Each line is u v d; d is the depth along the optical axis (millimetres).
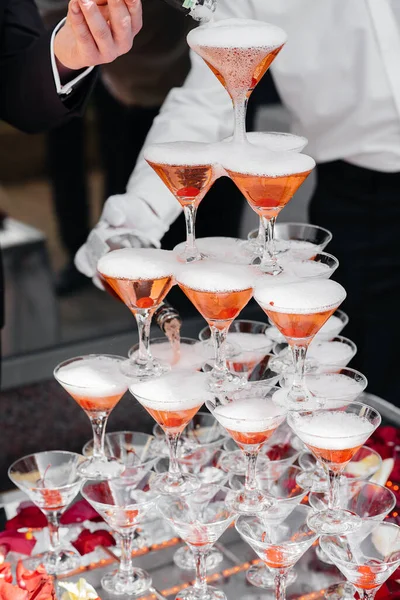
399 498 1381
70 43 1461
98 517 1427
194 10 1207
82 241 3133
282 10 2002
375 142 2047
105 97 3004
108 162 3096
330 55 2016
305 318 1094
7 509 1452
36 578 1213
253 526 1163
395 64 1968
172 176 1182
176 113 1914
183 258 1227
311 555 1313
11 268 3092
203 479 1372
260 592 1236
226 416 1160
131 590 1244
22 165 3039
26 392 2977
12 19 1914
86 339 3182
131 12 1204
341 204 2156
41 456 1355
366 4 1939
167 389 1222
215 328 1229
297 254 1323
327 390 1269
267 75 2838
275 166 1113
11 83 1849
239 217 3031
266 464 1324
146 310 1244
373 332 2230
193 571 1289
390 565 1088
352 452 1135
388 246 2135
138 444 1369
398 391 2252
